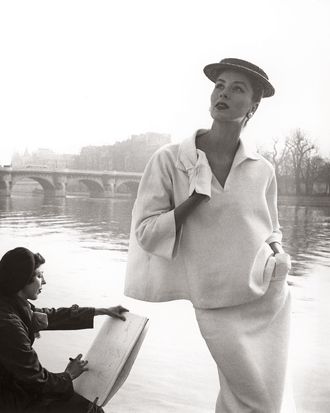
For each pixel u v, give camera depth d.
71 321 1.87
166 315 5.04
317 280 8.63
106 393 1.70
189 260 1.61
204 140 1.64
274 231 1.77
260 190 1.62
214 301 1.60
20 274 1.69
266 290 1.62
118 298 6.06
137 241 1.62
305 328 5.09
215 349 1.61
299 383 2.91
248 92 1.54
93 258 9.88
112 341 1.78
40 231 14.15
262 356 1.62
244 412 1.62
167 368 3.08
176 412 2.36
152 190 1.60
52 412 1.68
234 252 1.58
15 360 1.63
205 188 1.51
